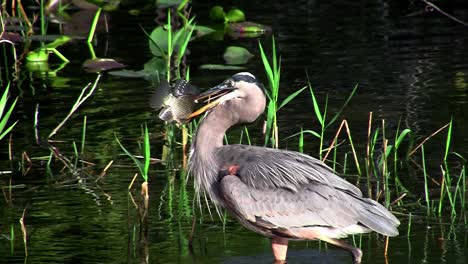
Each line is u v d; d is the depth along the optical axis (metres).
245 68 17.67
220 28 21.67
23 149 13.91
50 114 15.43
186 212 11.51
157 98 10.39
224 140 13.83
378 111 15.00
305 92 16.12
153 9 23.94
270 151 10.23
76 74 17.98
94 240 10.54
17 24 20.83
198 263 9.85
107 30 21.33
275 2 24.47
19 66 18.81
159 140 14.34
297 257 10.20
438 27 20.97
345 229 9.72
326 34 20.53
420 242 10.34
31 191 12.26
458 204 11.46
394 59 18.11
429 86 16.22
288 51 19.05
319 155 13.15
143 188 10.75
